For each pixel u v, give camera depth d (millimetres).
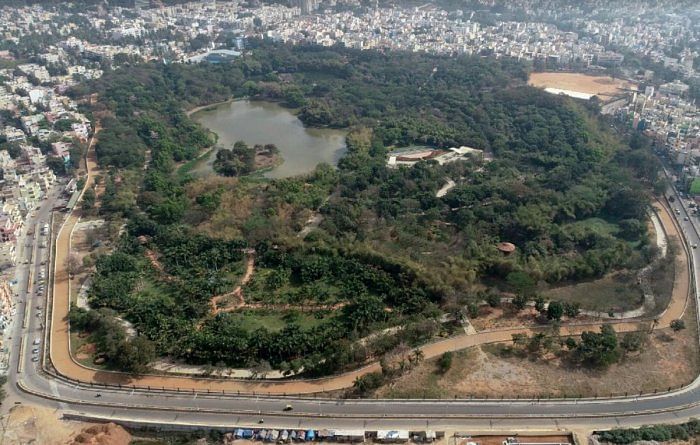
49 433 198375
